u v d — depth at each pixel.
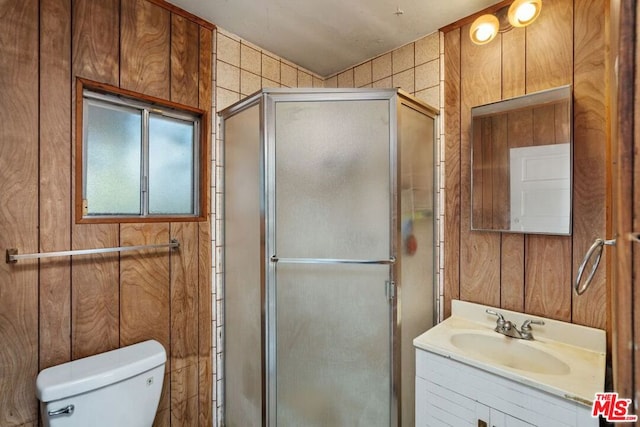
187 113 1.65
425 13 1.56
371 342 1.39
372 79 2.02
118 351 1.33
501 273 1.48
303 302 1.43
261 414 1.45
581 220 1.26
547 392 0.99
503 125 1.45
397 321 1.37
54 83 1.21
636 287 0.37
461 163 1.61
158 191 1.57
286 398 1.44
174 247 1.55
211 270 1.71
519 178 1.41
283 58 2.04
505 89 1.47
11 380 1.12
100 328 1.32
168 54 1.52
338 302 1.42
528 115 1.38
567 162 1.28
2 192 1.10
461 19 1.60
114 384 1.20
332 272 1.42
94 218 1.32
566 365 1.14
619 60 0.40
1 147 1.10
